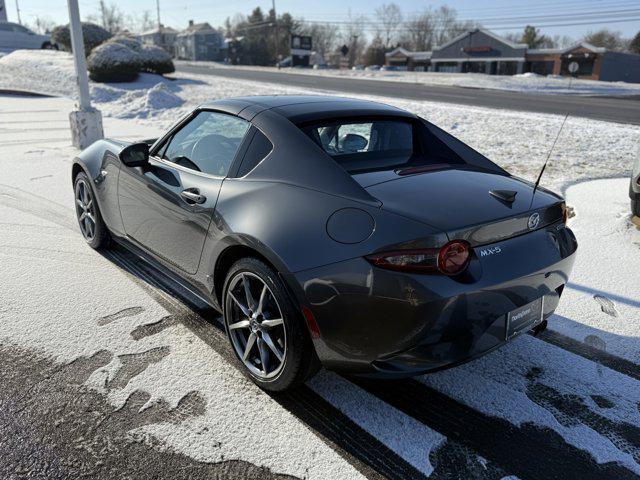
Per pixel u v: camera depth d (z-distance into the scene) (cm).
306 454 220
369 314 213
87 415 239
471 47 6244
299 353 236
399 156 291
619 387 274
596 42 9462
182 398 254
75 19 866
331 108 300
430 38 10050
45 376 266
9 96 1850
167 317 332
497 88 3045
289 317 233
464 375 282
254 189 259
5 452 215
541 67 5900
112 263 416
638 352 307
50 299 350
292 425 238
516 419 247
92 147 426
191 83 2269
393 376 221
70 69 2258
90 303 347
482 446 229
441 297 206
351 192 234
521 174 754
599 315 350
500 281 221
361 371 228
